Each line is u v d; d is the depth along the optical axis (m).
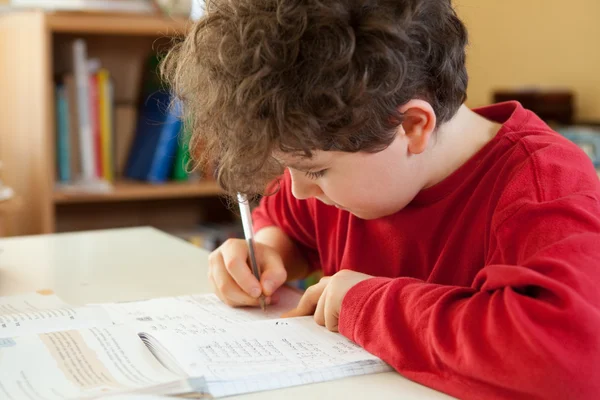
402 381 0.64
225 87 0.69
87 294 0.96
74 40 2.08
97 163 1.98
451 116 0.79
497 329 0.60
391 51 0.67
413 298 0.68
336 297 0.74
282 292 0.96
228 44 0.69
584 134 1.69
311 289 0.82
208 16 0.73
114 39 2.13
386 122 0.70
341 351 0.69
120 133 2.17
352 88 0.66
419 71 0.72
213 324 0.79
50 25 1.80
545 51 2.09
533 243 0.67
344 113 0.67
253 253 0.92
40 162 1.85
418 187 0.82
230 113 0.69
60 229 2.17
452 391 0.61
